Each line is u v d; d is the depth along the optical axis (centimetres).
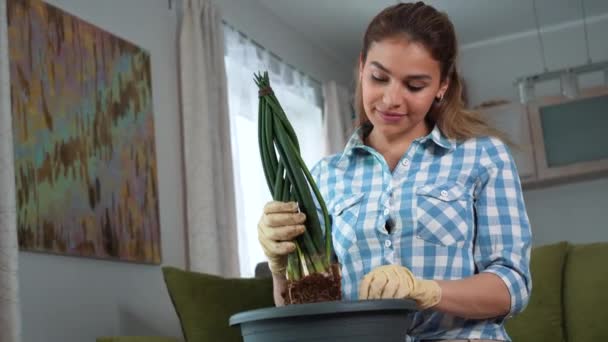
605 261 312
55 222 284
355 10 521
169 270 279
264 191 437
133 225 327
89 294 299
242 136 435
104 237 308
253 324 108
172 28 389
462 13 543
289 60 523
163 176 361
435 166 140
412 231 136
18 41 280
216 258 364
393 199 139
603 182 538
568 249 325
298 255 122
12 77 275
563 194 546
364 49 146
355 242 139
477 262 137
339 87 562
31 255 275
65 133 296
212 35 404
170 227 359
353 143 149
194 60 387
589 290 307
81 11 323
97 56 321
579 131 502
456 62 145
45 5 297
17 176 270
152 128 351
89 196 303
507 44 586
